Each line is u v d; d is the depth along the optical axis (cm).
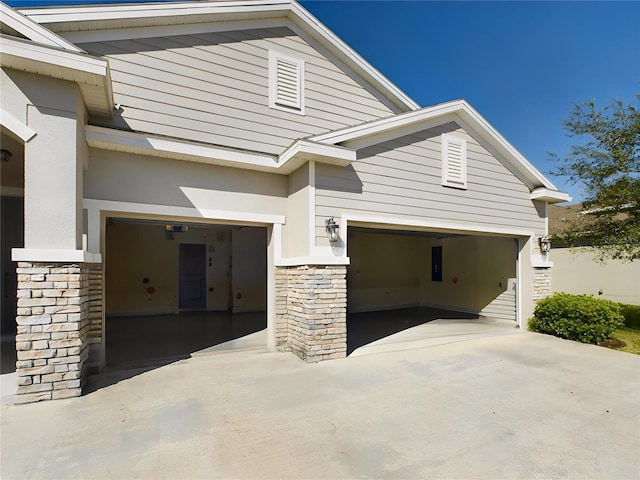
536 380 565
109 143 555
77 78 457
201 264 1379
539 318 938
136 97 619
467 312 1274
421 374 582
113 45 607
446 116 837
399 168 760
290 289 714
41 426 379
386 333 927
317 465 317
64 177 454
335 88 826
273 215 727
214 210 667
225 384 518
